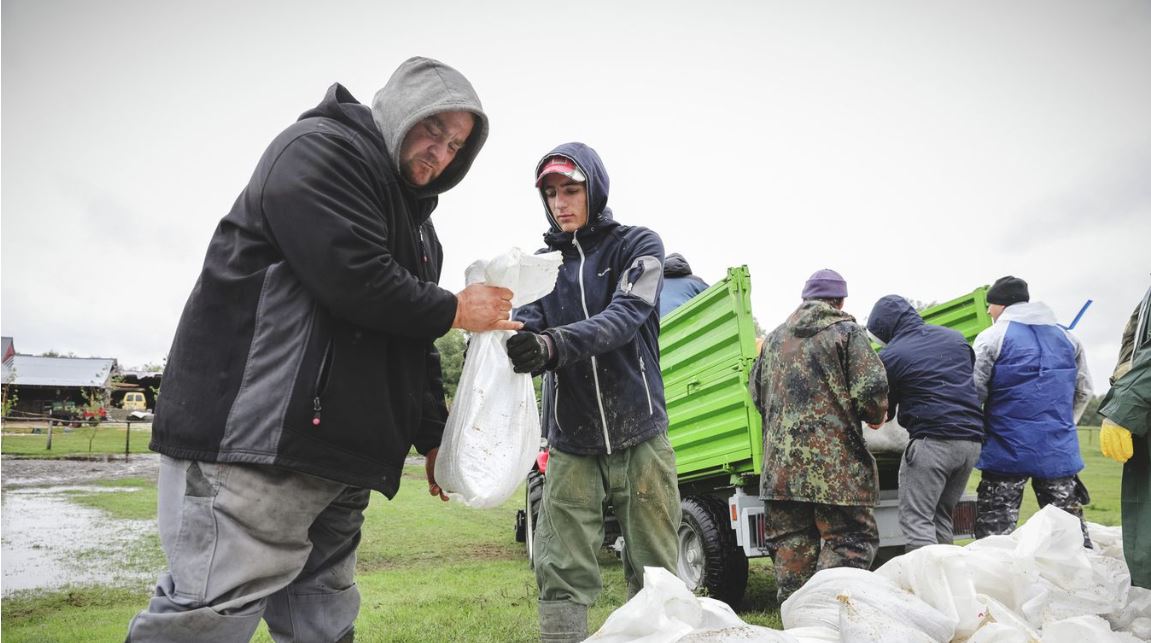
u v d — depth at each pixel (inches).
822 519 140.5
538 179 105.0
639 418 99.8
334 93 69.9
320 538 74.5
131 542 272.7
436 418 80.0
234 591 60.0
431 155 69.2
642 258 97.0
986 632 68.7
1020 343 171.8
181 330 63.1
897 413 176.9
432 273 79.0
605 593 196.7
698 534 172.9
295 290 61.2
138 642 58.1
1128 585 91.7
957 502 174.2
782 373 146.4
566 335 82.4
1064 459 169.0
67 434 1011.3
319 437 59.9
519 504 444.1
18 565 232.7
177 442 60.0
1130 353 112.9
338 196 61.1
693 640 57.7
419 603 186.4
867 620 65.9
